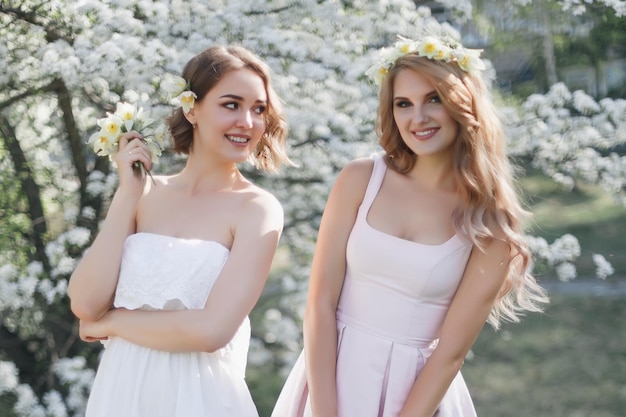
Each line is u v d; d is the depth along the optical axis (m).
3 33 4.28
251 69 2.24
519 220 2.28
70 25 4.19
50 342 4.94
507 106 5.02
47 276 4.37
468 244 2.26
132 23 4.02
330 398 2.26
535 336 8.16
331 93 4.42
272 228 2.23
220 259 2.18
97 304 2.18
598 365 7.42
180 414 2.14
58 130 4.80
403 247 2.24
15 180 4.75
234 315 2.13
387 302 2.27
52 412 4.12
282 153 2.38
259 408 6.23
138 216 2.30
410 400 2.23
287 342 4.98
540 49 7.45
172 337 2.12
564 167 4.73
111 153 2.29
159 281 2.16
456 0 4.60
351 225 2.34
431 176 2.30
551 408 6.62
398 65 2.23
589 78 9.04
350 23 4.39
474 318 2.25
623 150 6.26
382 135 2.33
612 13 6.48
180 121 2.31
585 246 9.89
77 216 4.62
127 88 4.09
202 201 2.26
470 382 7.17
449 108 2.18
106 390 2.20
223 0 4.36
